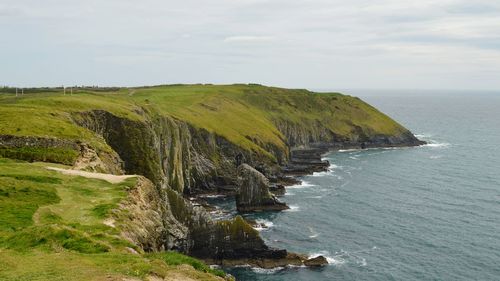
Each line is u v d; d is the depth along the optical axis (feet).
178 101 616.80
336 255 283.59
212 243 262.47
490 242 306.76
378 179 514.27
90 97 410.52
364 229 334.65
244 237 266.77
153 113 429.79
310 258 272.31
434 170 563.89
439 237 316.81
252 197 383.65
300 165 577.43
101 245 106.52
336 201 417.28
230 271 256.93
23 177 167.73
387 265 268.62
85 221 130.11
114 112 348.18
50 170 188.03
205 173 469.98
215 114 593.42
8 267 86.53
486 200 418.31
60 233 108.99
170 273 92.53
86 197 154.20
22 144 221.25
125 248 111.45
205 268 107.14
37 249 100.42
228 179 476.95
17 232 110.01
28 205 136.87
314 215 371.76
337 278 250.16
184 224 256.73
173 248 237.25
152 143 350.23
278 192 441.68
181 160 445.78
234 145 513.04
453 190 458.50
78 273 83.71
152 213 169.48
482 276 254.06
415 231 329.72
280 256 268.62
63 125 264.31
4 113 269.23
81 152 232.32
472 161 628.69
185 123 475.31
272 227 339.98
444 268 264.72
